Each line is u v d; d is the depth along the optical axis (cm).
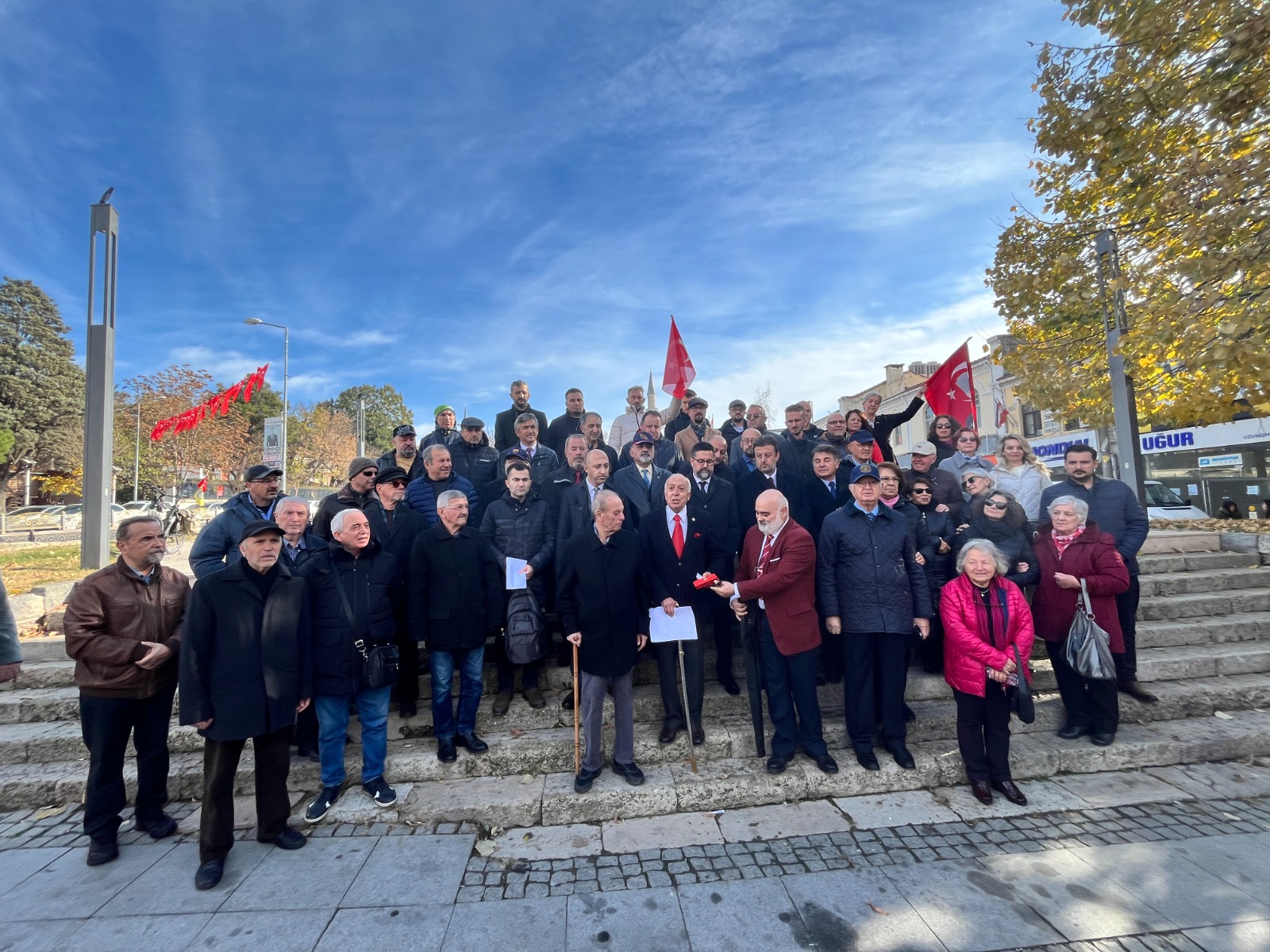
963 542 474
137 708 351
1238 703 482
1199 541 737
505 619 437
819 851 329
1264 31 589
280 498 436
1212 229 608
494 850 338
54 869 327
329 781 371
